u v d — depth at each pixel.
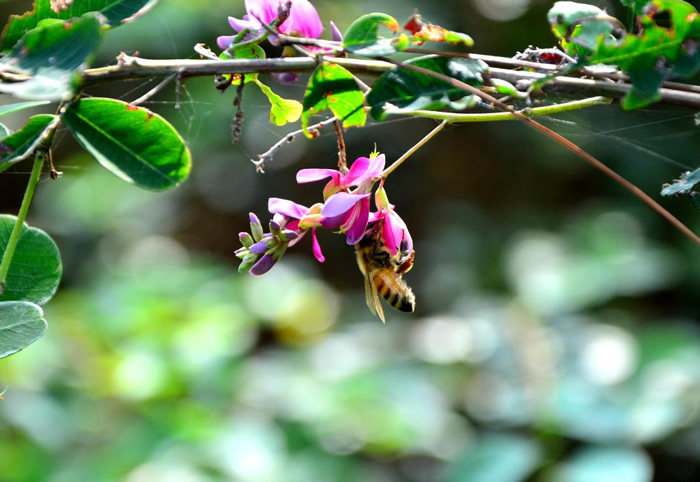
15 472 3.21
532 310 4.31
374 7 5.27
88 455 3.31
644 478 3.21
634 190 1.19
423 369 4.25
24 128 1.11
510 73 1.22
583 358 3.91
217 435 3.34
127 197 6.21
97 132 1.11
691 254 4.90
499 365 4.13
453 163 5.82
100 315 3.95
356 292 6.00
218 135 5.14
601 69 1.22
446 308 5.41
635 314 4.86
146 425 3.37
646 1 1.17
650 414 3.42
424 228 5.97
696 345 3.80
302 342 4.64
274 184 5.93
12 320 1.12
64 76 1.01
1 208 6.08
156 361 3.63
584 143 4.74
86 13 1.12
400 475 4.13
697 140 3.62
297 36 1.32
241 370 3.88
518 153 5.73
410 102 1.14
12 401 3.40
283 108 1.42
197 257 6.05
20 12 4.93
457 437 3.92
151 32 4.75
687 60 1.11
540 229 5.58
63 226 6.02
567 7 1.22
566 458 3.54
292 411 3.76
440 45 5.04
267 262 1.23
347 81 1.21
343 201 1.24
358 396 3.79
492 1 5.32
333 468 3.52
